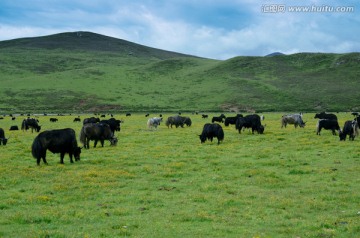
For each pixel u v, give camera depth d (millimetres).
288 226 11305
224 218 12070
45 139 21219
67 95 153750
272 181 17031
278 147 27594
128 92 161875
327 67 194375
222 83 173250
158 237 10422
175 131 43438
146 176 18641
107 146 29656
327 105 135875
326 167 20016
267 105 139250
